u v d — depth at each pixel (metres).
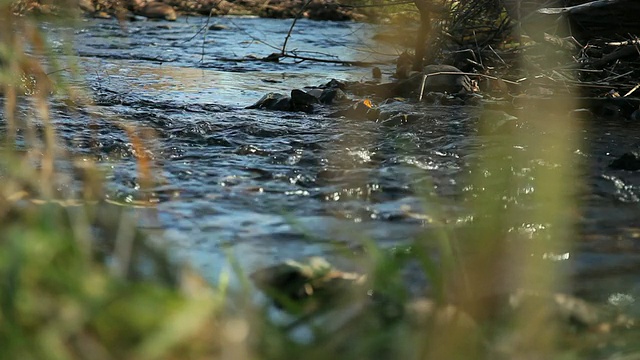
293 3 36.44
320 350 4.20
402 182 8.38
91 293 3.94
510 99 14.94
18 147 9.11
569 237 6.66
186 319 3.69
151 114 12.55
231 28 30.62
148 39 26.48
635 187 8.32
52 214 5.40
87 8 32.28
